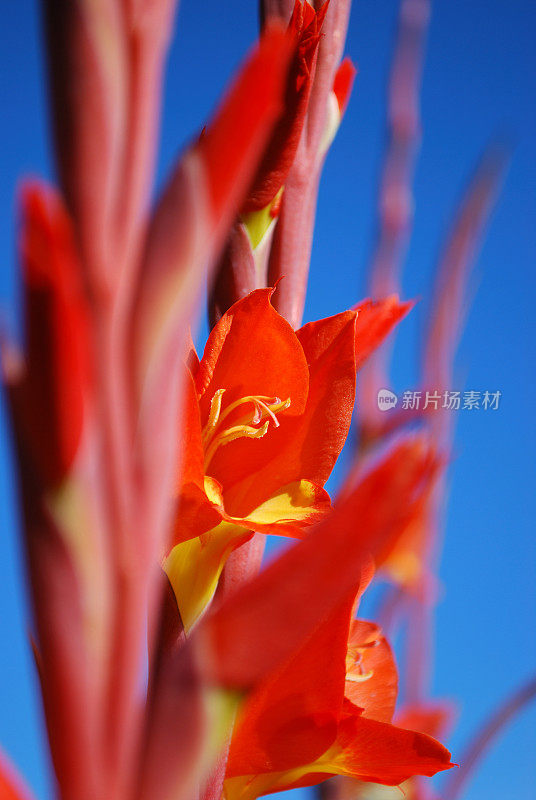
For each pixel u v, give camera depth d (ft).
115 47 1.20
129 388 1.23
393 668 1.91
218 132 1.26
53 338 1.12
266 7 1.84
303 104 1.80
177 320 1.26
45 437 1.16
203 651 1.40
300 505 1.77
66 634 1.18
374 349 1.80
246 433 1.79
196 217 1.24
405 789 1.81
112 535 1.21
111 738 1.22
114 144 1.20
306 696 1.69
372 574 1.69
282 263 1.89
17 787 1.38
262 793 1.76
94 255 1.17
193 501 1.71
